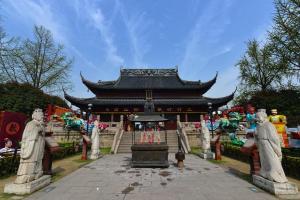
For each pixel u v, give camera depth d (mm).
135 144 14023
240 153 15633
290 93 31297
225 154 19016
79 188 8516
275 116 16344
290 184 7301
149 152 13516
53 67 38375
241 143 19547
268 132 7883
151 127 16031
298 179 9578
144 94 42406
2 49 28922
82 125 26844
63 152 17906
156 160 13383
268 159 7809
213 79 41250
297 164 9672
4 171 10500
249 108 21609
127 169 12859
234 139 21016
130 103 39062
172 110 40094
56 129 27375
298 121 26500
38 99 31531
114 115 39531
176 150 22672
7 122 14461
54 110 28578
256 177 8625
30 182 7840
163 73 47969
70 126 26891
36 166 8469
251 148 9641
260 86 39781
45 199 7109
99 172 11938
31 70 36812
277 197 7070
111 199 7121
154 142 14773
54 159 16062
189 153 21453
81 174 11367
